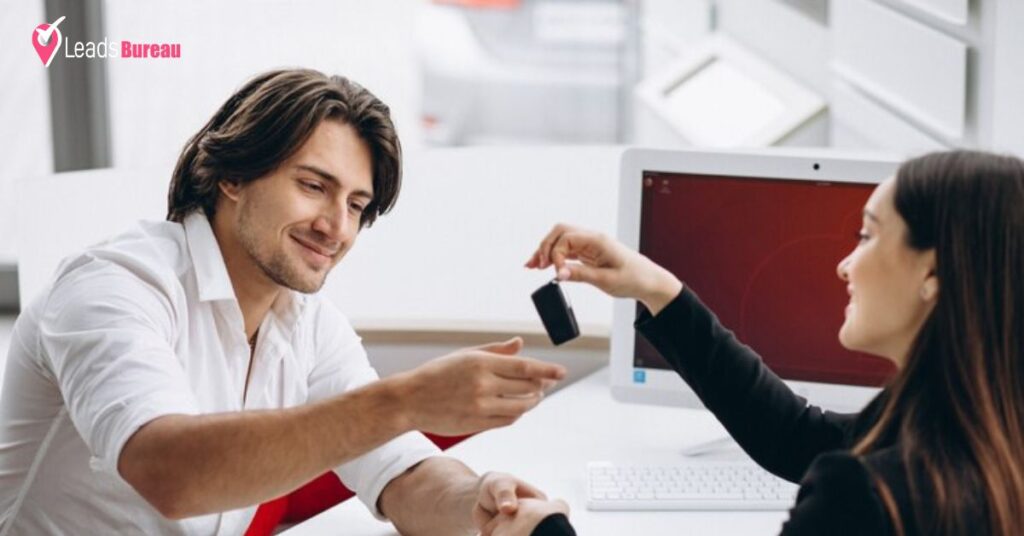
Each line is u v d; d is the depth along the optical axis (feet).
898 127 9.23
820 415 5.35
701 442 7.15
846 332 4.41
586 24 30.09
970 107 8.12
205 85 13.02
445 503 5.93
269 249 5.90
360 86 6.09
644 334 5.54
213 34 13.03
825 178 6.82
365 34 16.63
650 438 7.24
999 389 4.00
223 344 6.13
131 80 12.72
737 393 5.37
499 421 4.96
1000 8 7.66
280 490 5.04
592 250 5.55
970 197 4.07
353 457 5.03
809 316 6.91
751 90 11.74
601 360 8.72
